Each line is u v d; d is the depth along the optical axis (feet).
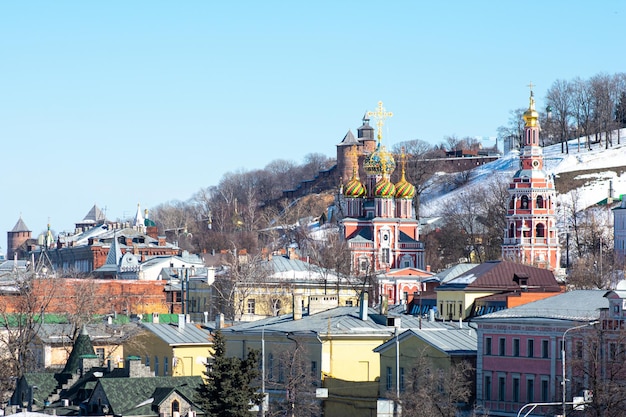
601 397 422.41
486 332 499.51
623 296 450.30
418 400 469.57
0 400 590.96
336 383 536.42
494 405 492.54
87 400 524.52
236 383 458.09
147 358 623.77
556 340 469.57
